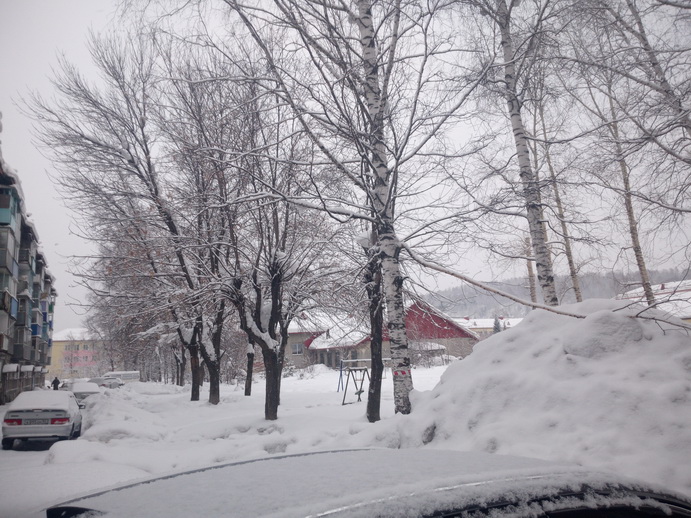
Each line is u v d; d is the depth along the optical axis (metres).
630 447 5.66
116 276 19.89
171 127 15.80
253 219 15.13
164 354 56.31
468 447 6.75
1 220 34.97
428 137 9.56
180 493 2.05
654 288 9.71
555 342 7.52
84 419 18.52
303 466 2.38
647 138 8.45
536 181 10.40
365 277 12.54
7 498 4.66
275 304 15.59
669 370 6.38
